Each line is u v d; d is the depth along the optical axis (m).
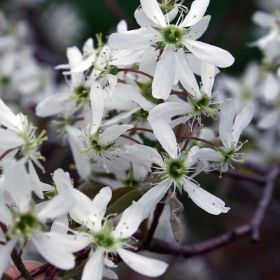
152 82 0.25
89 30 0.54
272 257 0.53
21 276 0.23
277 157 0.44
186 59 0.25
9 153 0.23
